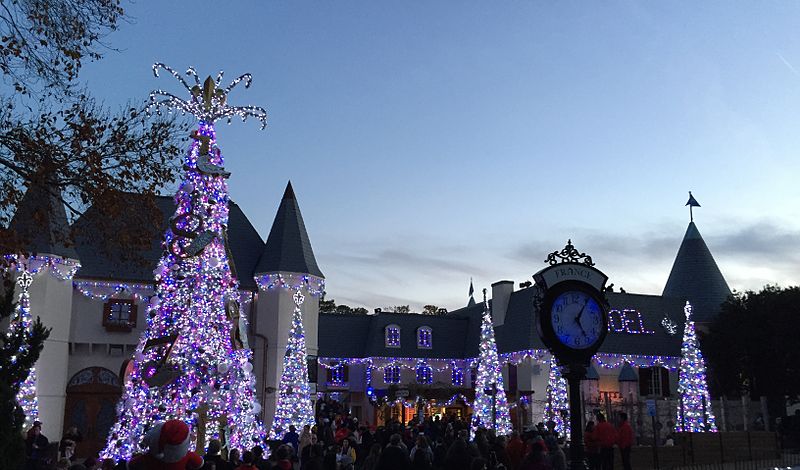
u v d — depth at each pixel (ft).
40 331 34.58
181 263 70.90
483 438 54.03
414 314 165.07
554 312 40.47
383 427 71.82
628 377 142.31
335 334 159.43
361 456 67.51
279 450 38.32
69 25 39.78
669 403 112.57
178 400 67.00
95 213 45.19
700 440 88.53
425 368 158.81
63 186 42.88
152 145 45.11
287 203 124.47
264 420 111.34
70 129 42.57
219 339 71.31
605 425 59.11
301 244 120.88
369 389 153.17
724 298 165.99
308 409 100.83
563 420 108.47
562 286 40.88
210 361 69.51
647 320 157.17
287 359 102.32
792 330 136.98
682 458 83.05
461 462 37.40
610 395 142.82
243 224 126.21
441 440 63.93
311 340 117.60
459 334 166.40
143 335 70.18
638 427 96.73
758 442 92.32
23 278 91.25
